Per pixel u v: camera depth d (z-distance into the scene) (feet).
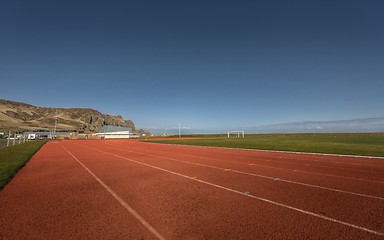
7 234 13.89
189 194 22.93
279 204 19.69
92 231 14.28
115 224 15.38
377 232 14.03
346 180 29.55
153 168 40.32
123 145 126.82
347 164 43.83
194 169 38.99
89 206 19.20
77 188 25.54
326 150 69.67
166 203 19.94
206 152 73.97
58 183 28.14
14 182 28.78
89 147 108.47
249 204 19.69
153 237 13.44
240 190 24.54
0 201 20.66
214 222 15.71
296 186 26.35
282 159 52.90
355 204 19.56
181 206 19.13
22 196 22.29
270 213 17.47
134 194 22.97
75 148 100.63
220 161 49.93
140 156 62.28
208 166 42.47
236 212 17.69
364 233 13.92
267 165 43.42
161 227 14.88
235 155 63.10
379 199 21.01
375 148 74.43
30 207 18.97
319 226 14.98
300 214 17.22
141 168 40.34
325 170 37.35
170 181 29.25
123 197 21.88
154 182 28.66
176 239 13.20
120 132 364.38
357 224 15.29
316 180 29.66
